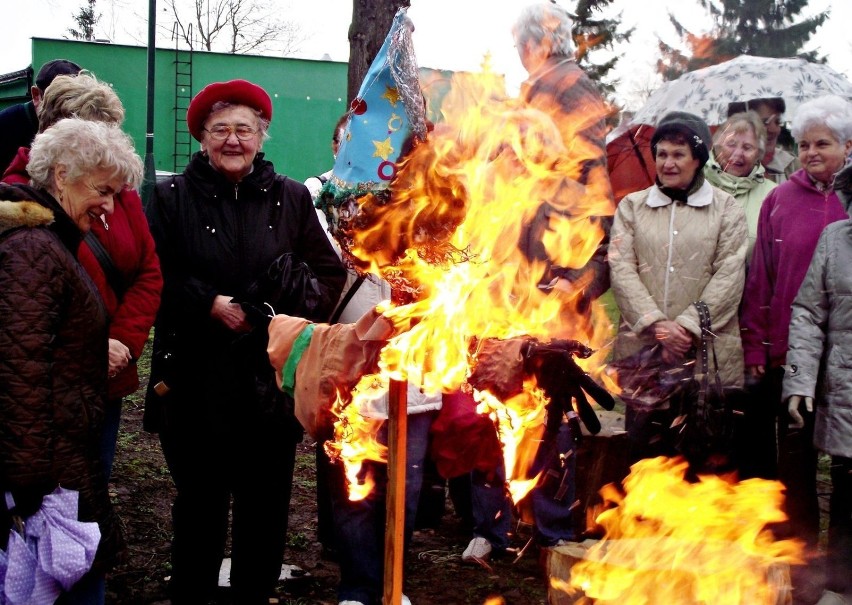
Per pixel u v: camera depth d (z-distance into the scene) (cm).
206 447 354
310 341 269
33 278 250
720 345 409
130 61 1978
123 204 339
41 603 255
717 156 467
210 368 352
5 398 245
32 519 254
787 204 418
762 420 425
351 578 360
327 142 2062
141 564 414
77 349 262
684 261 413
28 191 265
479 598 400
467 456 355
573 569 315
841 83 560
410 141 249
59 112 328
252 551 366
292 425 358
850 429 372
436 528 496
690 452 405
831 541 390
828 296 385
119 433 584
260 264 359
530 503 428
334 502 360
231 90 354
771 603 306
